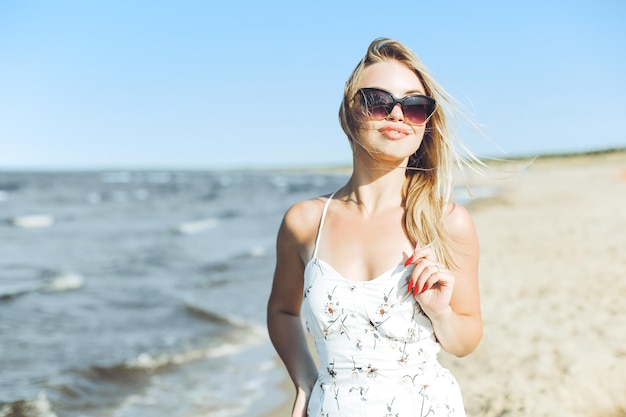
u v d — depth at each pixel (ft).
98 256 62.80
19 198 174.40
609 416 14.88
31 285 45.57
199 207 144.05
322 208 7.33
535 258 35.81
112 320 33.83
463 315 6.94
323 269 6.73
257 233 84.23
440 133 7.06
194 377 23.32
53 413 19.80
